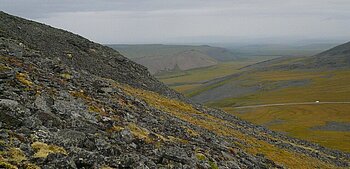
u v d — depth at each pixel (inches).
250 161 1710.1
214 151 1542.8
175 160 1099.9
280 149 2856.8
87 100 1493.6
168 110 2773.1
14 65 1504.7
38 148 842.8
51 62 1856.5
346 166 3157.0
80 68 3289.9
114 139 1119.0
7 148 792.3
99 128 1172.5
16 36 3198.8
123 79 3681.1
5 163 718.5
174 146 1330.0
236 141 2514.8
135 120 1565.0
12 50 1797.5
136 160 901.2
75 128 1064.2
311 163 2691.9
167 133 1599.4
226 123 3400.6
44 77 1518.2
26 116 976.9
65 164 771.4
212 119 3339.1
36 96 1157.7
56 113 1128.2
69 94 1396.4
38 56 1871.3
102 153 930.7
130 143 1146.0
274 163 1899.6
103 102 1585.9
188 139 1636.3
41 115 1015.0
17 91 1133.1
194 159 1206.9
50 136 932.0
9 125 917.8
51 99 1187.9
